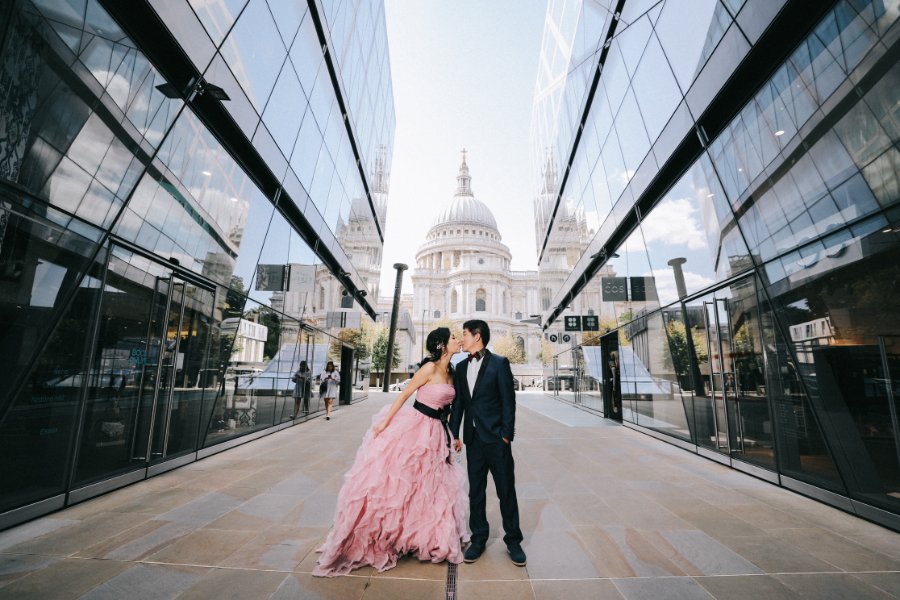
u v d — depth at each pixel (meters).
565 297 18.05
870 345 3.70
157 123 4.83
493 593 2.48
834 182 3.93
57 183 3.66
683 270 7.30
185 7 4.66
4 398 3.42
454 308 87.00
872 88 3.44
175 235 5.62
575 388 17.48
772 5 4.30
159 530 3.46
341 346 16.41
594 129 11.89
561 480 5.37
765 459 5.32
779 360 4.96
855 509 3.93
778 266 4.86
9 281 3.37
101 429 4.53
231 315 7.42
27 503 3.64
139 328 5.07
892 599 2.43
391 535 2.85
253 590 2.47
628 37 8.66
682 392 7.59
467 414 3.16
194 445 6.41
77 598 2.34
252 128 6.96
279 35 7.44
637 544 3.26
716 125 5.89
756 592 2.51
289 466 6.05
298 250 10.71
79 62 3.58
